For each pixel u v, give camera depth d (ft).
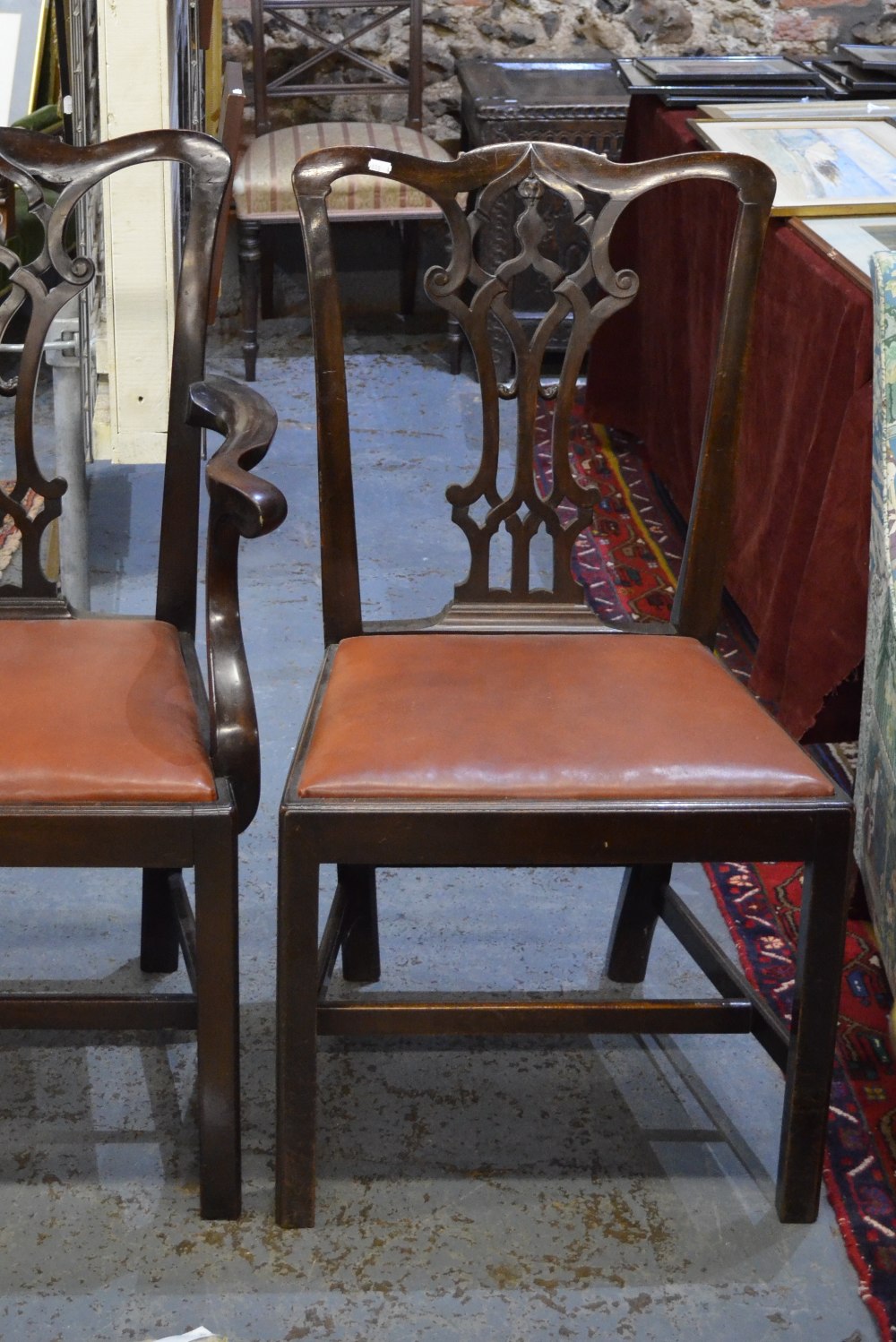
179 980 5.72
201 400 4.60
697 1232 4.69
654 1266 4.55
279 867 4.18
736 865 6.58
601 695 4.59
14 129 4.87
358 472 10.71
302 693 7.77
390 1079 5.30
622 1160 4.97
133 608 8.56
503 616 5.19
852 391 6.35
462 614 5.18
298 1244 4.58
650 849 4.19
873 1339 4.32
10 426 10.49
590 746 4.31
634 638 5.10
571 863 4.19
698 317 9.14
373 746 4.27
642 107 10.45
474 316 4.88
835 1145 5.00
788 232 7.57
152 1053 5.39
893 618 4.58
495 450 5.02
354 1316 4.35
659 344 10.28
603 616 8.79
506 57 13.74
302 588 8.98
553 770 4.20
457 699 4.53
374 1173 4.87
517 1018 4.44
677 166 4.82
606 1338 4.30
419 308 14.29
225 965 4.27
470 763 4.21
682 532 10.09
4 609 5.11
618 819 4.14
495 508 5.08
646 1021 4.52
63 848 4.11
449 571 9.31
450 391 12.40
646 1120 5.16
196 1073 5.25
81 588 8.00
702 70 10.18
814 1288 4.50
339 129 12.52
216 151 4.90
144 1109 5.11
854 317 6.33
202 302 4.94
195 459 5.05
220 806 4.12
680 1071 5.40
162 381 7.60
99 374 7.90
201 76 9.12
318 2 12.57
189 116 8.12
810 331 6.93
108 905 6.20
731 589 8.40
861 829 4.96
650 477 10.99
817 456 6.62
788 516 7.30
